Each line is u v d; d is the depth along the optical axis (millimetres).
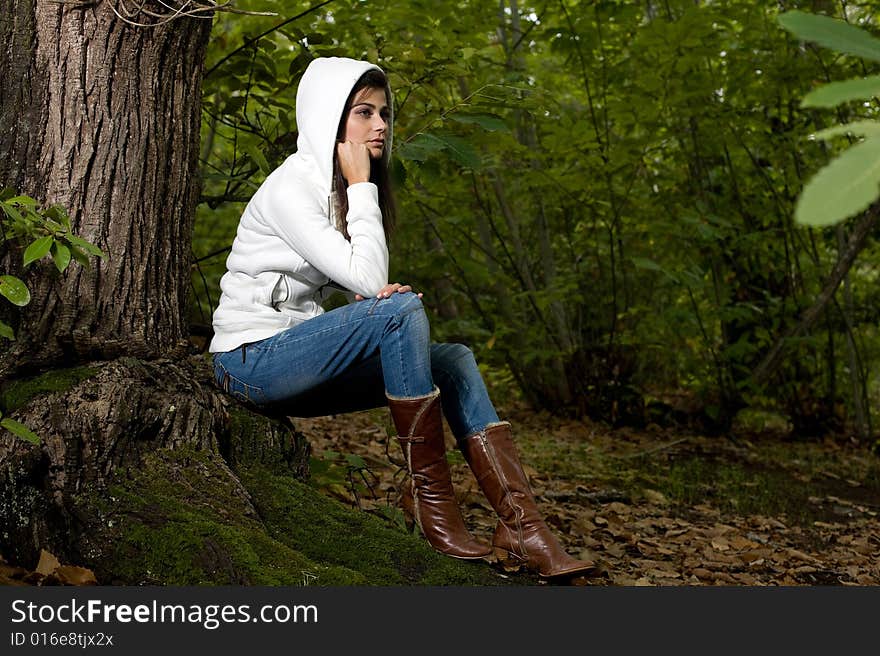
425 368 2271
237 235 2486
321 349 2303
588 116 6473
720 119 6105
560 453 5570
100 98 2295
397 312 2234
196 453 2191
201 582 1928
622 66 6059
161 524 2008
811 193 593
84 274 2258
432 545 2346
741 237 6281
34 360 2227
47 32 2283
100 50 2297
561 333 6922
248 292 2420
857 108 5863
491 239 7082
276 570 1986
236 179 3459
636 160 5992
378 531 2311
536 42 6441
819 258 7293
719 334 7801
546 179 5812
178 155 2434
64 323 2236
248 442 2426
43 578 1931
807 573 3447
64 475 2035
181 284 2467
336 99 2422
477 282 6875
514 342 7066
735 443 6590
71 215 2262
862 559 3686
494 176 6332
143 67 2354
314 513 2309
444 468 2342
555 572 2242
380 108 2527
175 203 2432
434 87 3609
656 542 3635
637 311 6555
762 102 6156
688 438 6609
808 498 4926
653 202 6590
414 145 3205
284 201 2332
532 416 7078
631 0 6043
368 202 2375
